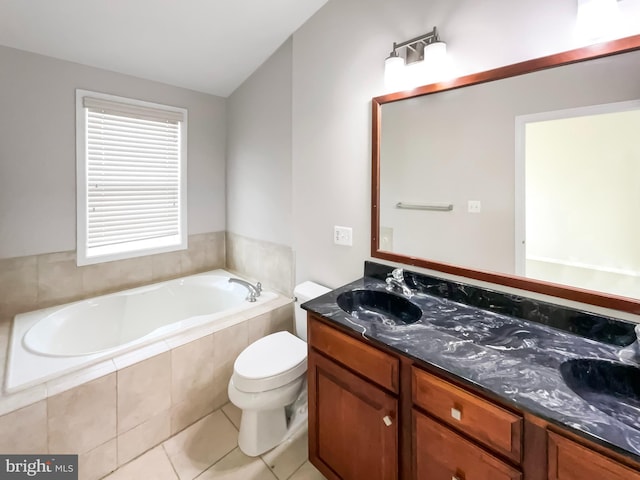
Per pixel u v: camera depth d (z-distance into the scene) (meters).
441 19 1.43
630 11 1.01
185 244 2.86
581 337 1.11
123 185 2.49
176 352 1.73
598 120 1.07
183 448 1.66
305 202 2.17
